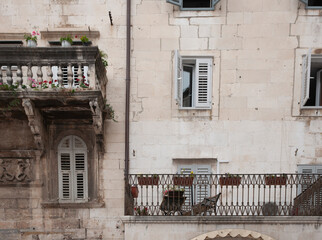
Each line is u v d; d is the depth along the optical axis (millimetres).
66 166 6820
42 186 6621
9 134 6473
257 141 6730
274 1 6512
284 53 6598
